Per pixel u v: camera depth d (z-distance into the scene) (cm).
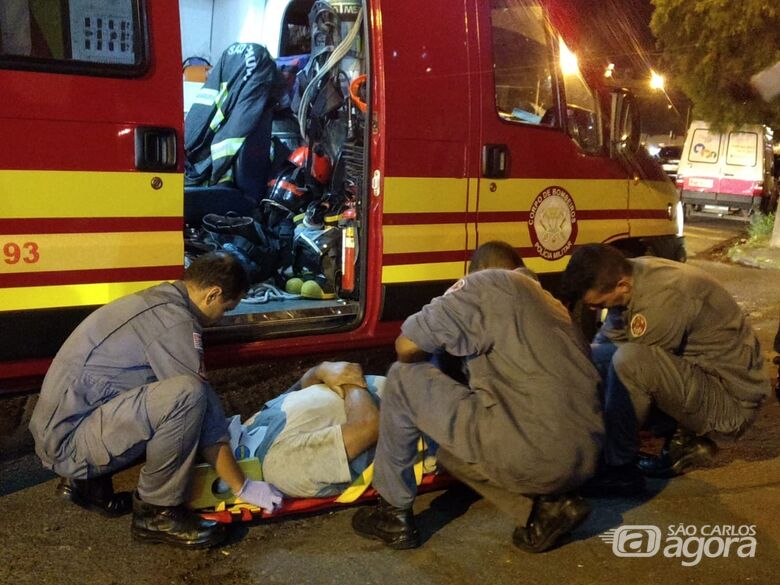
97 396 291
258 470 315
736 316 354
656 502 354
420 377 296
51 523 313
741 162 1430
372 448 318
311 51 505
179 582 279
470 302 288
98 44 317
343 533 318
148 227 333
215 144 482
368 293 396
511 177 429
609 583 292
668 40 1027
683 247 546
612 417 343
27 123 303
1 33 297
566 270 334
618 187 485
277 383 448
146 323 290
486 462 288
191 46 582
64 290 316
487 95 417
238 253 442
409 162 393
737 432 359
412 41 392
